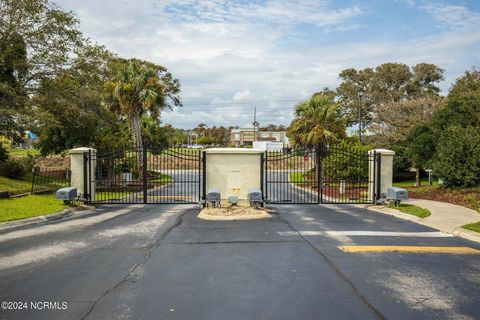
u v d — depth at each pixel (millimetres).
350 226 10680
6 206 13000
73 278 6125
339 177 21859
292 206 15086
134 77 25141
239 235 9414
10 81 20484
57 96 20641
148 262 7027
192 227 10445
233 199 13641
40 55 20484
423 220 11328
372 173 15500
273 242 8680
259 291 5574
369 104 49625
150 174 29578
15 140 20938
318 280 6078
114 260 7156
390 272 6531
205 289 5648
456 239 9117
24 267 6707
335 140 26469
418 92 51188
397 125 27125
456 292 5613
